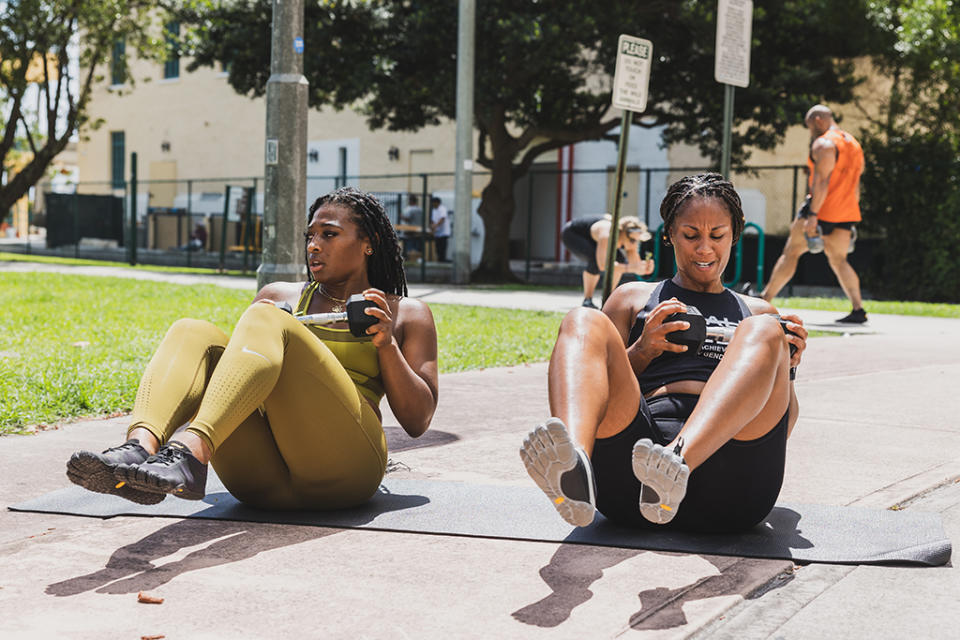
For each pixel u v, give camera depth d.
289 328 2.99
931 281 16.67
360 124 28.77
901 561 2.90
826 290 17.89
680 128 20.52
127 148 35.47
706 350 3.15
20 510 3.46
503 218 20.41
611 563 2.88
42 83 25.12
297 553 2.97
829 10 17.25
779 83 17.50
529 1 17.66
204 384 2.91
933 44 16.88
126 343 7.86
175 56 23.91
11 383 5.77
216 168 32.72
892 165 16.77
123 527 3.26
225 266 25.23
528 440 2.38
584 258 11.41
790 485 3.95
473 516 3.37
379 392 3.52
